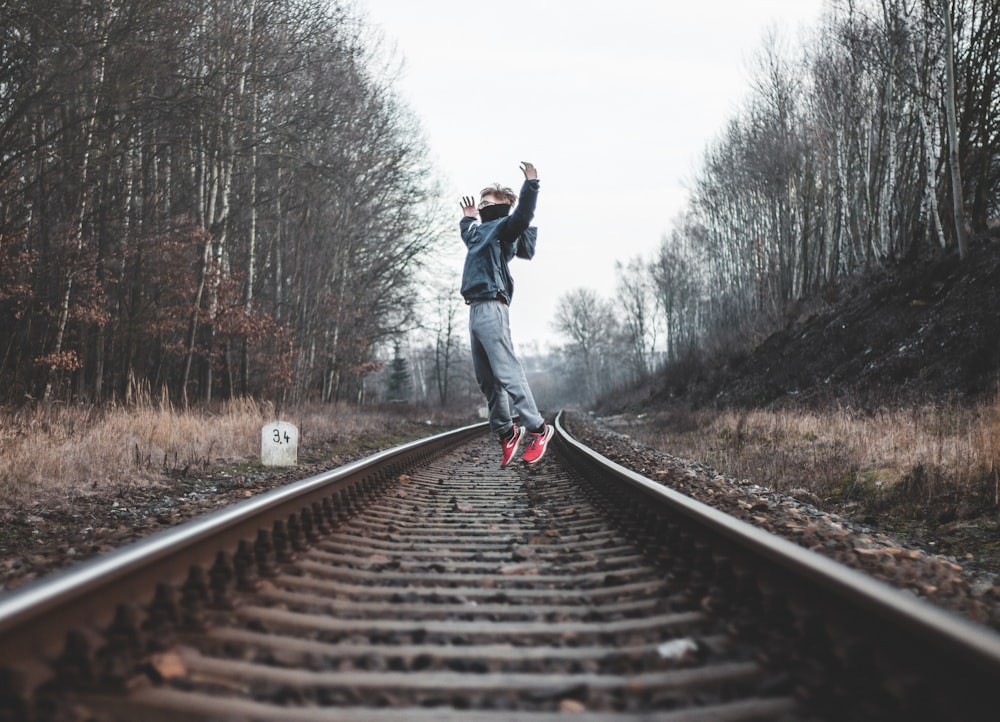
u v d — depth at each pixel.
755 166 43.00
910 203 30.03
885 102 29.11
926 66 24.67
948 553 6.30
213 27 20.30
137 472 9.34
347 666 2.40
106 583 2.41
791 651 2.40
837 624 2.44
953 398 13.88
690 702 2.13
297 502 4.75
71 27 15.15
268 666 2.37
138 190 21.98
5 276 16.44
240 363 28.11
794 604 2.71
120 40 15.49
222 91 19.33
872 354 20.03
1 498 7.13
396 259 34.66
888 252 28.62
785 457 12.03
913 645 2.04
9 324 17.73
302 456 13.62
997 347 14.63
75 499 7.76
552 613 3.08
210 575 3.15
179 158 23.91
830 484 10.04
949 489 8.30
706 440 18.03
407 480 8.58
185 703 2.01
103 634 2.36
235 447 13.00
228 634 2.61
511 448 5.76
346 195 29.56
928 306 20.14
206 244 22.42
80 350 21.42
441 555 4.41
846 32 29.75
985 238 21.19
